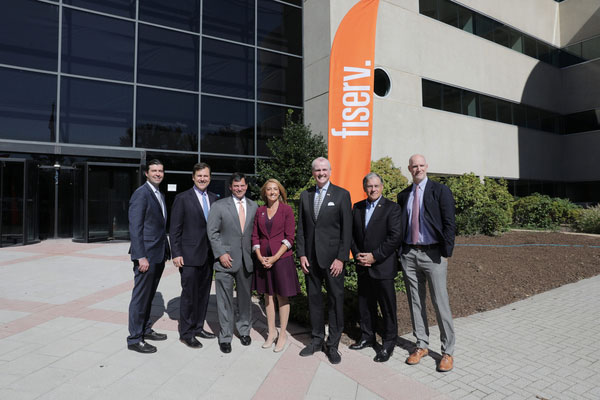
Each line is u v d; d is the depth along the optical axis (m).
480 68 15.75
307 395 2.74
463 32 15.12
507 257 7.55
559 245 8.70
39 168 11.11
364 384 2.91
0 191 10.05
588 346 3.62
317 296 3.57
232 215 3.70
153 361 3.32
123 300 5.17
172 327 4.27
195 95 12.09
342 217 3.51
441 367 3.15
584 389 2.83
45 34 10.51
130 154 11.16
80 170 10.94
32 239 10.57
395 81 12.73
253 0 12.98
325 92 12.44
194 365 3.26
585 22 19.02
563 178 19.83
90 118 10.89
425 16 13.79
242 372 3.13
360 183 5.52
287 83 13.40
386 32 12.61
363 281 3.66
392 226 3.41
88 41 10.89
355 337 3.98
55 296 5.33
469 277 6.14
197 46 12.16
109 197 11.17
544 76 19.00
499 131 16.38
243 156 12.66
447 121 14.27
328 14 12.36
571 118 19.72
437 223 3.27
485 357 3.42
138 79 11.38
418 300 3.46
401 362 3.36
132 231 3.49
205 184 3.95
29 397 2.65
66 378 2.96
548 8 19.55
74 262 7.89
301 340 3.92
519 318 4.46
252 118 12.86
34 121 10.38
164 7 11.78
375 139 12.08
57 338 3.79
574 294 5.37
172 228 3.75
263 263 3.58
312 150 10.52
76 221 11.04
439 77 14.10
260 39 13.04
